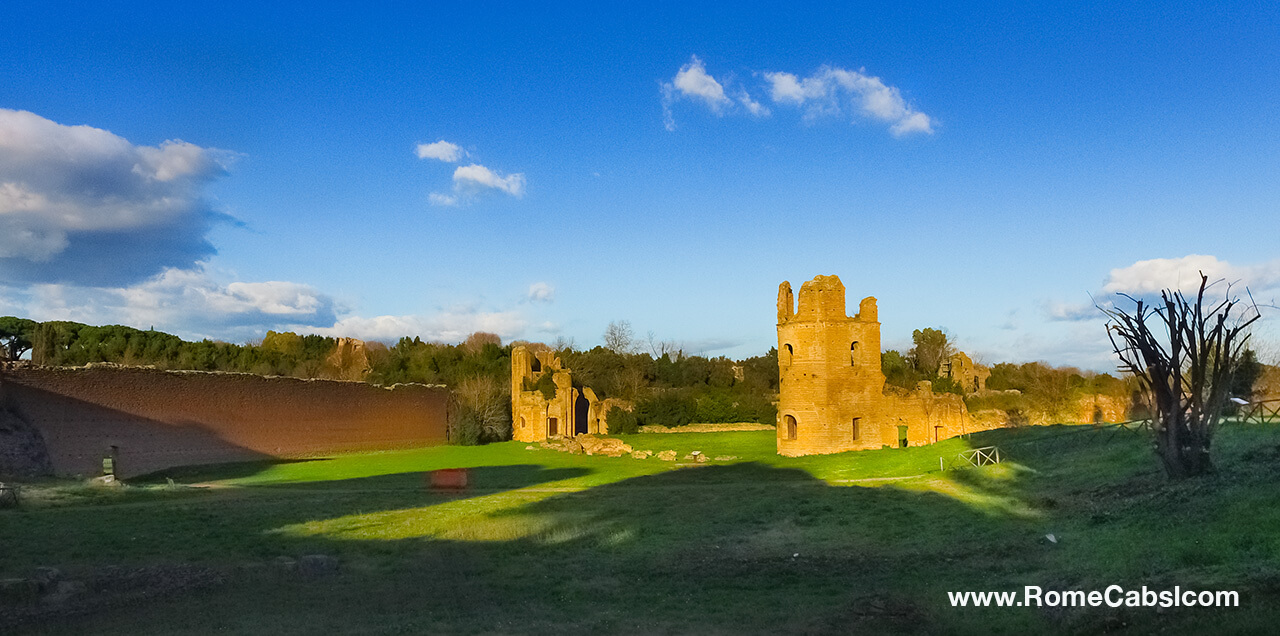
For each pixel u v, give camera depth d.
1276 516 20.44
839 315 61.91
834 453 60.22
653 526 31.44
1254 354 44.03
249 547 26.88
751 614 19.11
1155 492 27.92
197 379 61.66
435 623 18.19
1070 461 38.19
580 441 74.00
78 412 51.16
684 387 126.00
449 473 54.44
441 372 121.88
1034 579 20.75
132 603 19.55
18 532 28.22
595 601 20.66
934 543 26.62
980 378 102.69
